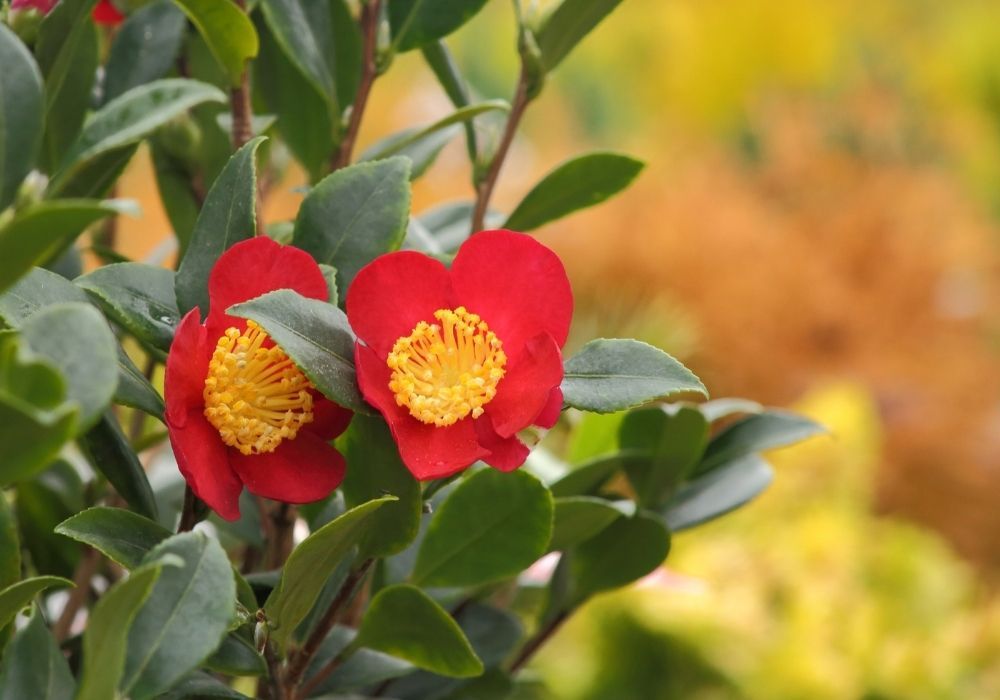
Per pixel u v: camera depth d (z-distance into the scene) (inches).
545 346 40.3
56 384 37.1
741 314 107.7
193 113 47.5
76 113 45.0
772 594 78.6
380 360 40.5
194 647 38.4
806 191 129.3
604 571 46.5
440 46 47.8
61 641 45.4
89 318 37.6
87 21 44.3
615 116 190.1
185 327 39.6
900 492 111.7
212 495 40.0
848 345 112.1
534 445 40.8
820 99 150.7
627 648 74.7
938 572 83.7
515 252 40.9
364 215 42.1
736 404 47.7
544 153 143.2
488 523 43.1
